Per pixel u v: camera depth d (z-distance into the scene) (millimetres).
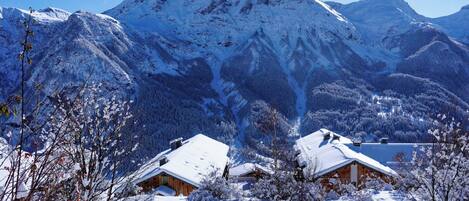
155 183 31719
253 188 23234
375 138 117312
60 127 5156
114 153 7758
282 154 24922
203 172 33469
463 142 12961
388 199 19516
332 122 128750
